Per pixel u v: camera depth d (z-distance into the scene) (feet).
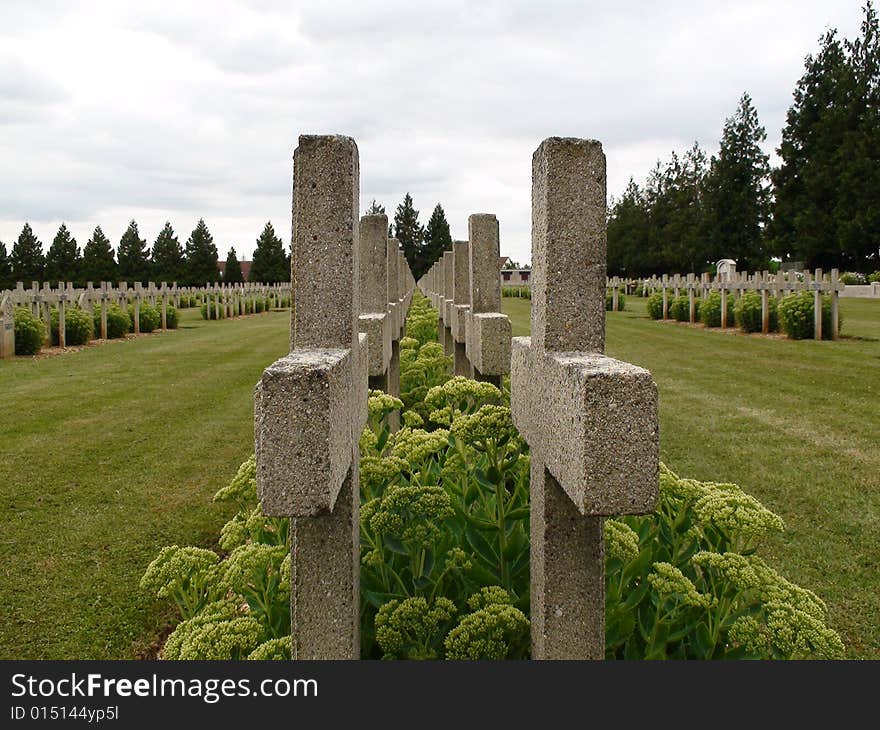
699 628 8.39
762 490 17.87
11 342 49.55
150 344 60.75
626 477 5.24
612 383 5.17
